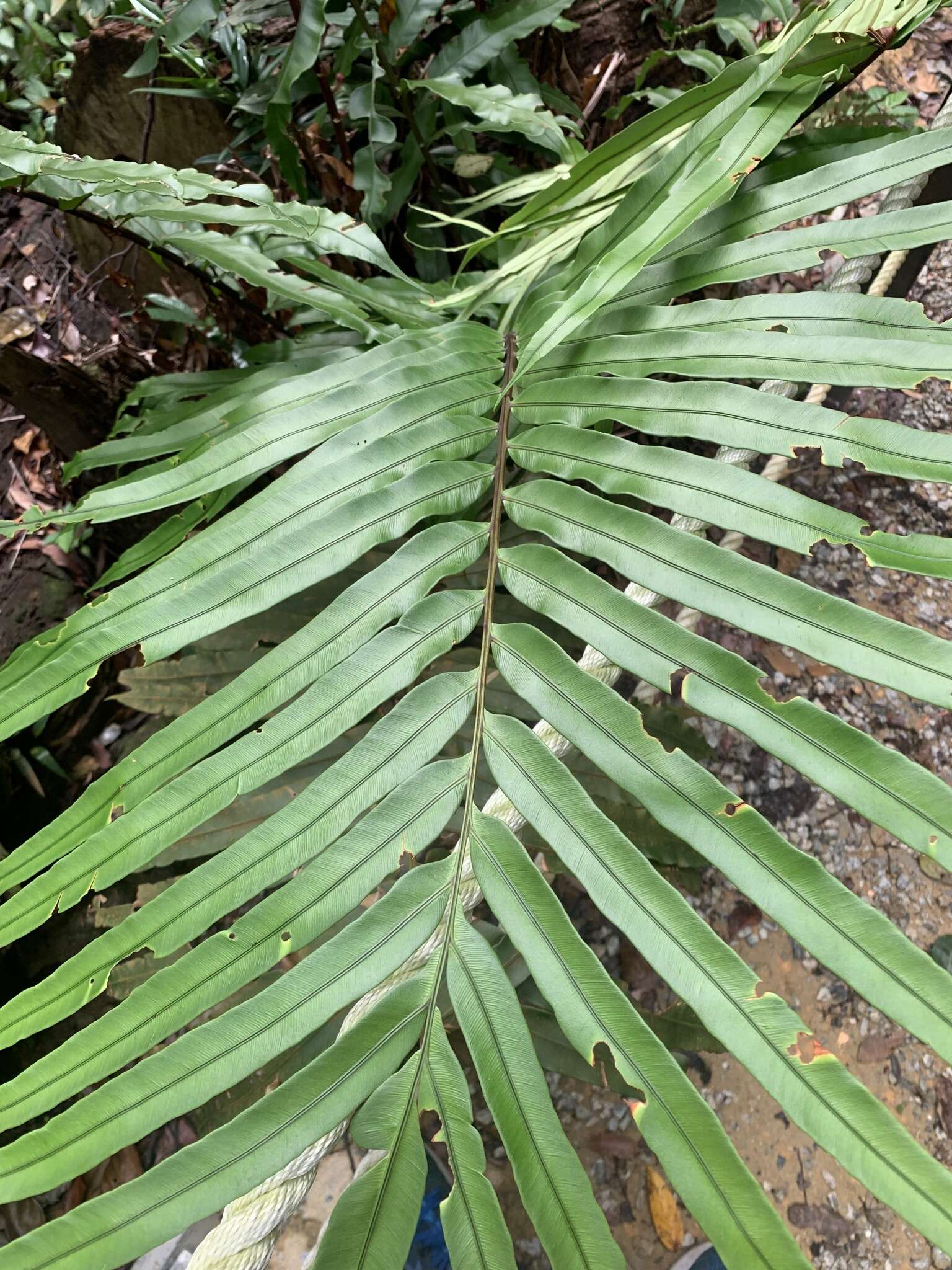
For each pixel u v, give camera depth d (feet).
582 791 1.22
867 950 1.04
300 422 1.59
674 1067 1.07
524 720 2.67
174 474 1.57
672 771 1.19
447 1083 1.12
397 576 1.38
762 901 1.09
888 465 1.25
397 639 1.34
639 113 3.81
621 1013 1.10
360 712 1.30
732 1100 3.19
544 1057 2.57
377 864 1.22
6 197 5.35
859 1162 0.97
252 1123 1.10
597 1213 1.04
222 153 3.80
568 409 1.49
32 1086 1.12
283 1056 2.52
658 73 3.84
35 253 5.18
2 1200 1.06
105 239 4.79
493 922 3.07
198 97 3.53
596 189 1.94
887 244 1.44
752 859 1.11
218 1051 1.12
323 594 2.96
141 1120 1.10
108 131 4.37
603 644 1.29
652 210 1.55
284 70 2.76
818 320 1.41
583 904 3.58
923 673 1.12
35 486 4.67
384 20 3.15
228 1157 1.08
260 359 2.95
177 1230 1.05
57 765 4.22
